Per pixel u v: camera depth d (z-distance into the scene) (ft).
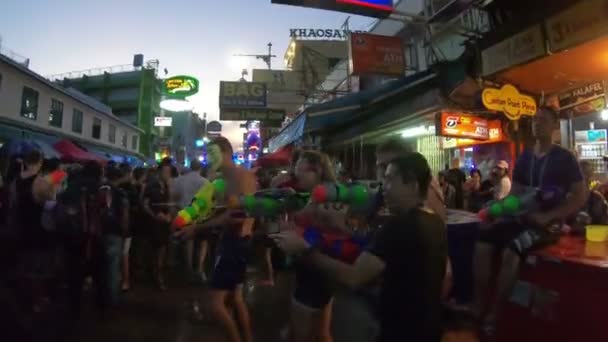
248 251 11.76
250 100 69.05
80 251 14.64
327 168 10.32
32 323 12.75
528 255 8.82
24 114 67.82
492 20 22.81
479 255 10.27
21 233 12.53
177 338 14.19
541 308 8.28
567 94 24.49
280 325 15.48
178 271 24.62
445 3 28.09
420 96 25.64
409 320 5.83
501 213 9.73
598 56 19.36
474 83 22.75
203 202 11.48
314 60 79.10
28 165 13.02
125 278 20.30
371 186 11.47
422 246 5.97
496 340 9.27
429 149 35.19
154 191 21.63
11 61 61.31
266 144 97.91
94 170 16.26
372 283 6.46
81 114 89.15
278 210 9.84
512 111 22.26
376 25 47.29
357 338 7.73
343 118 31.83
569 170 9.75
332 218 9.20
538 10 19.35
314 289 9.11
